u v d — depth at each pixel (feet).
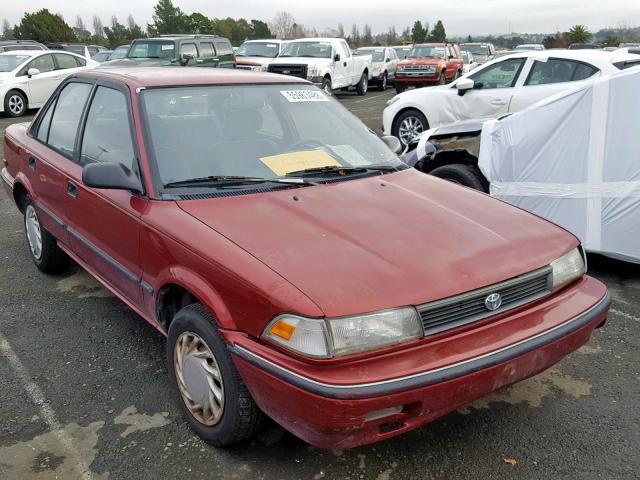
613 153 15.51
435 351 7.91
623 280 16.16
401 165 12.55
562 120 16.35
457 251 8.86
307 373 7.47
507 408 10.45
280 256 8.44
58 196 13.61
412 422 7.86
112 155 11.69
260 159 11.37
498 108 30.35
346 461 9.11
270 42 68.33
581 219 16.10
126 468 8.97
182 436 9.68
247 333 8.18
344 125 13.20
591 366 11.83
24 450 9.35
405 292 7.92
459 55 74.59
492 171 17.72
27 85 50.80
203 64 54.85
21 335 12.98
